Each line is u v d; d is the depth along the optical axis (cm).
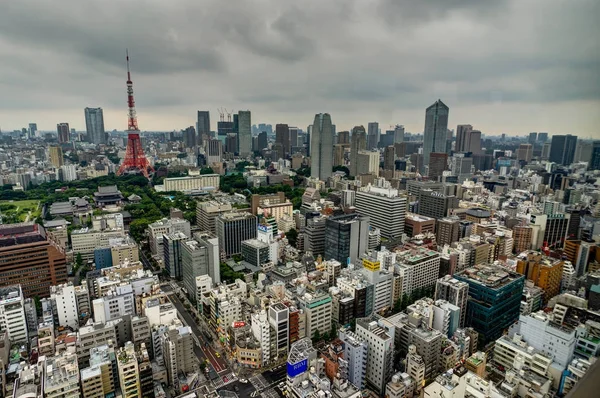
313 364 19088
